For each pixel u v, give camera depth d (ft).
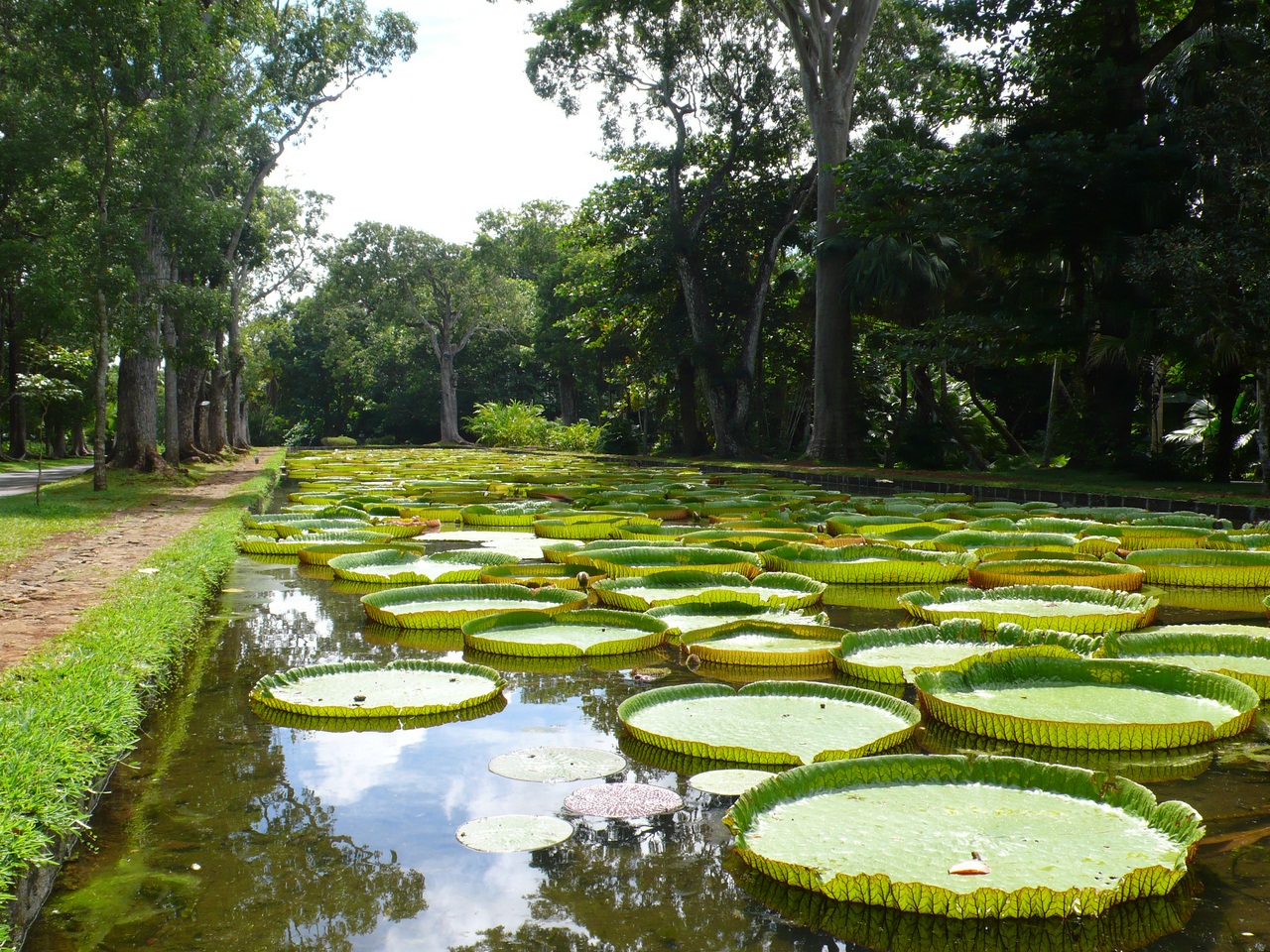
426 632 19.38
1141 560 25.61
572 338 136.98
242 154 82.12
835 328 75.41
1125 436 56.80
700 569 23.39
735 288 96.22
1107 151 48.08
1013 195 51.13
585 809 10.38
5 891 7.73
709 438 113.19
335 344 172.96
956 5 55.77
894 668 14.97
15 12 52.37
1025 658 14.75
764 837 9.00
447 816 10.23
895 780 10.44
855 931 7.91
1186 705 13.32
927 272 63.26
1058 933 7.74
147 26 45.32
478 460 99.30
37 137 45.65
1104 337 51.26
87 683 12.05
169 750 12.39
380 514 40.14
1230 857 9.18
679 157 91.20
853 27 72.49
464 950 7.61
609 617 19.17
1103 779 9.77
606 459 100.78
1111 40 54.39
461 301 171.01
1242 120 42.93
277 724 13.43
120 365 60.08
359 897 8.41
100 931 7.95
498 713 13.91
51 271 48.32
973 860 8.38
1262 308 40.29
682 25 86.63
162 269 56.03
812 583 21.58
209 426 95.81
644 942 7.74
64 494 46.60
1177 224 48.42
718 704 13.58
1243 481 55.11
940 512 37.76
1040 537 28.71
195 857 9.33
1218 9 51.34
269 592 23.68
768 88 88.79
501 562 26.30
